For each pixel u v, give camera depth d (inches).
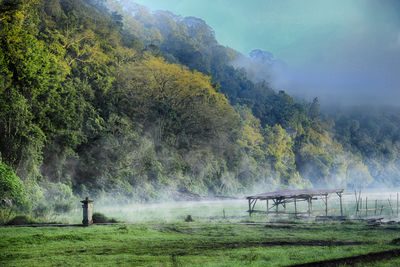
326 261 475.8
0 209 1012.5
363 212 1338.6
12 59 1631.4
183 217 1145.4
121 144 2237.9
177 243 649.0
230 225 911.7
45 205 1328.7
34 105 1712.6
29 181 1464.1
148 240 677.9
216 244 639.1
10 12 1734.7
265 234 757.3
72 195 1765.5
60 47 2129.7
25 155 1487.5
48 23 2352.4
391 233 758.5
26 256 543.5
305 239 687.1
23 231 759.1
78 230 776.3
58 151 1843.0
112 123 2251.5
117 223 917.8
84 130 2117.4
